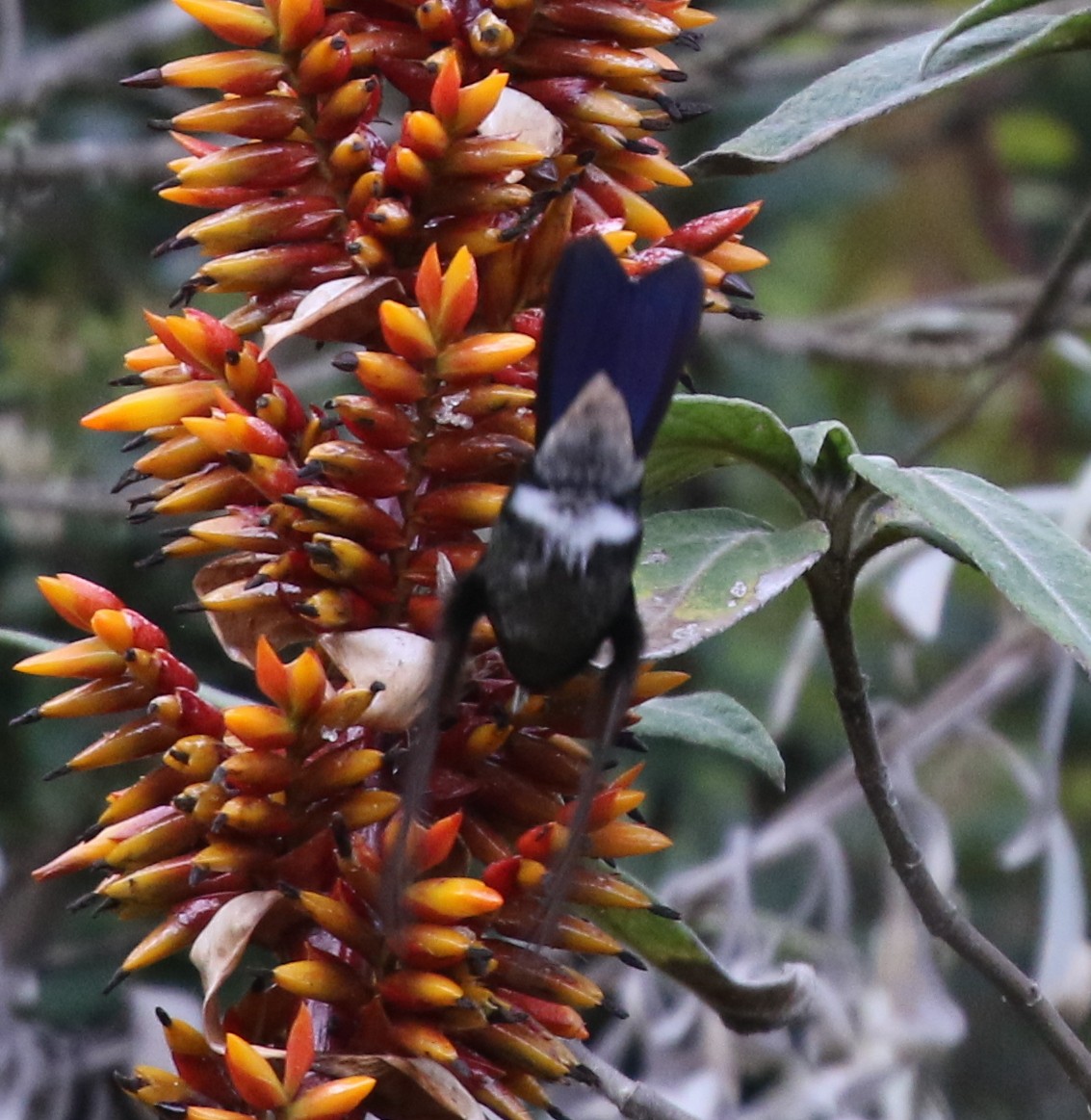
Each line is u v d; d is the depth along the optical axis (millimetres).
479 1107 3625
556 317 3686
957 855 12734
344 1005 3797
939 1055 8250
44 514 11180
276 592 3959
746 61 11930
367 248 3816
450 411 3807
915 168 14047
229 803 3689
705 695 4855
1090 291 10312
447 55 3818
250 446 3861
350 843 3678
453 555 3904
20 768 10984
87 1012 10117
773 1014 4969
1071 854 7699
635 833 3830
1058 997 7453
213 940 3662
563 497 3627
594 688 3779
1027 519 4074
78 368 11531
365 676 3715
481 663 3930
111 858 3762
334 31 4027
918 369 11883
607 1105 8055
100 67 11594
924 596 7480
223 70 3957
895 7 14914
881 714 9844
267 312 4070
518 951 3834
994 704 9602
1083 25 4406
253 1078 3506
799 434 4492
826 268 14305
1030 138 15633
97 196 11789
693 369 12758
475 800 3912
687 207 12586
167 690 3846
